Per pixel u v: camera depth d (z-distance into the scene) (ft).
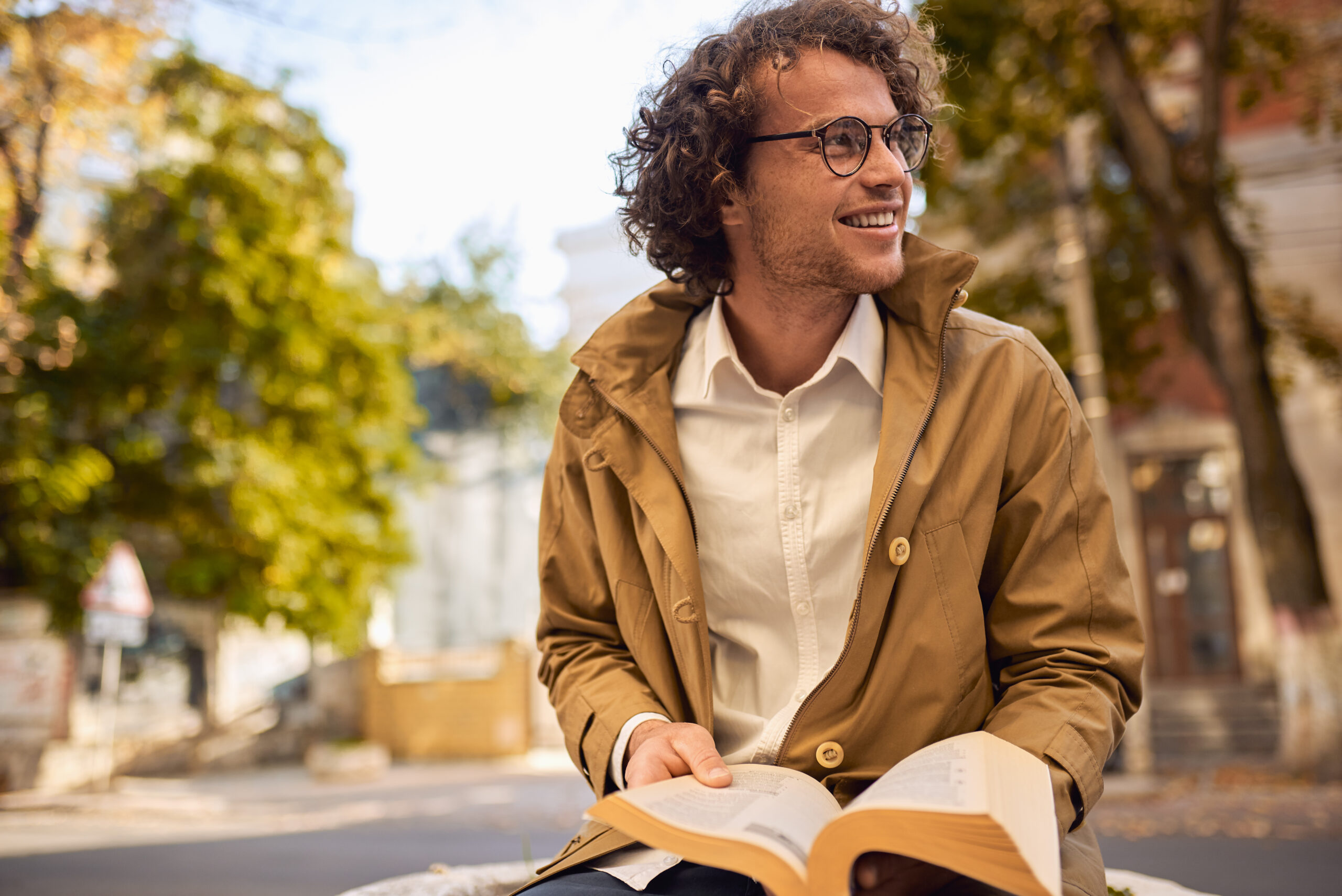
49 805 35.14
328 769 44.47
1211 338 32.17
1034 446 4.38
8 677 39.68
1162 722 41.68
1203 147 31.91
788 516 4.53
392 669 58.80
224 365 40.98
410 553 47.09
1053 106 33.04
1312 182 42.24
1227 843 20.48
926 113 5.16
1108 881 5.48
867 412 4.61
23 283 36.06
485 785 41.16
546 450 64.85
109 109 36.50
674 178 4.81
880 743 4.23
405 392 46.91
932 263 4.49
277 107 39.52
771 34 4.61
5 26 30.42
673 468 4.66
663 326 5.01
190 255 39.14
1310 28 35.50
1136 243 38.83
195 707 48.80
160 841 25.13
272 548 41.01
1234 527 43.83
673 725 4.25
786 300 4.67
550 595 5.30
